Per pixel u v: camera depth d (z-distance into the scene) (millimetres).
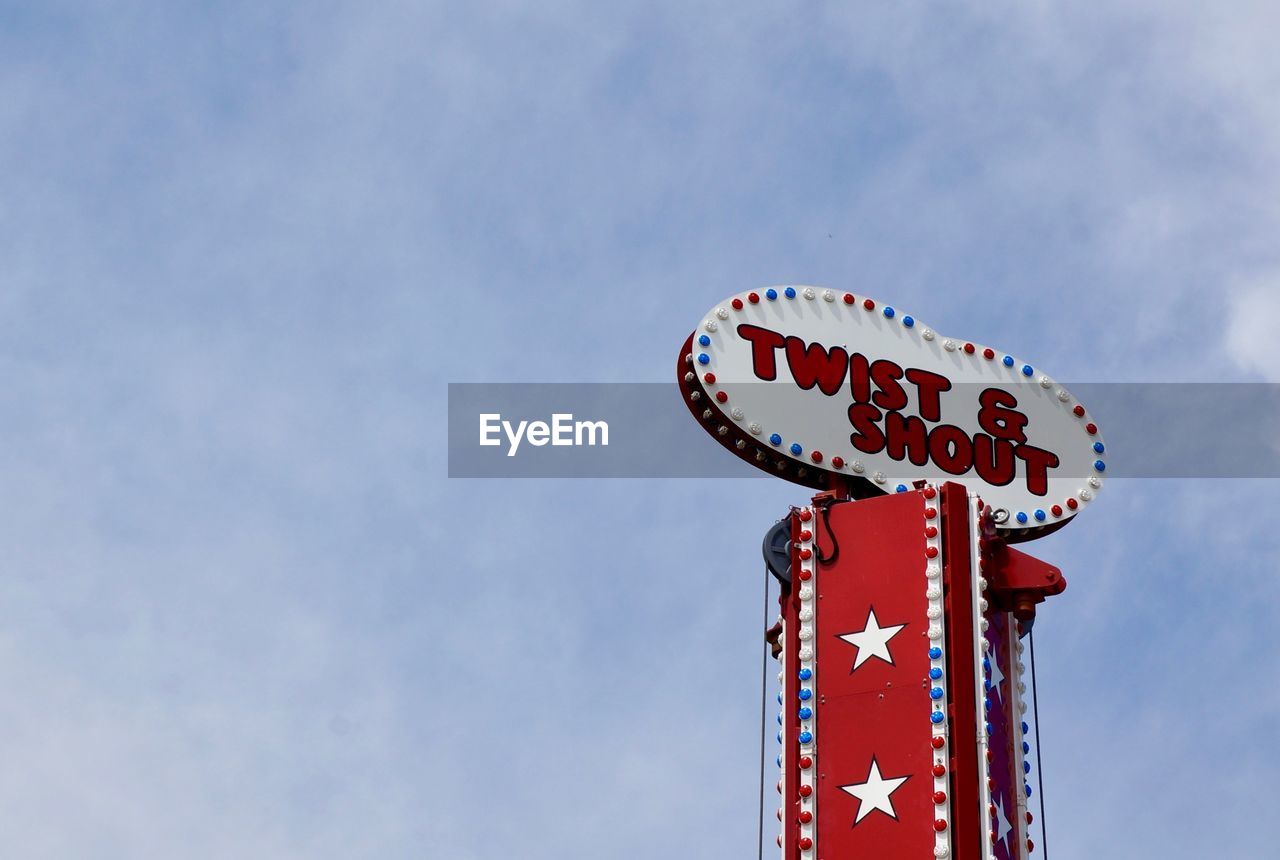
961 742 28297
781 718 29609
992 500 31906
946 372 32719
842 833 28156
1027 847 29234
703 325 31891
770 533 31406
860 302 32844
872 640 29297
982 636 29172
